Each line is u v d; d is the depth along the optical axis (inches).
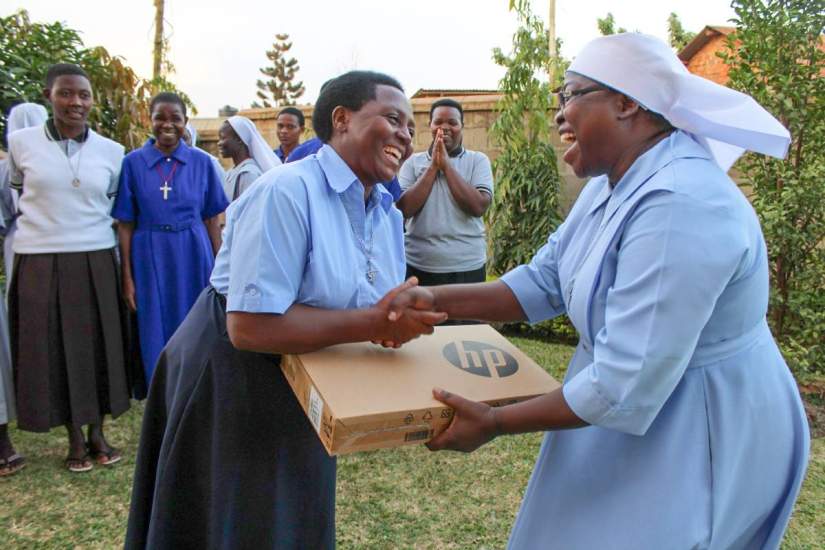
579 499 52.8
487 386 53.3
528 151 228.5
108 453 120.2
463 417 48.7
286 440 62.1
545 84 228.4
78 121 118.2
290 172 56.1
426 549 93.3
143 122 223.0
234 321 53.5
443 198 143.2
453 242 144.3
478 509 104.6
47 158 114.7
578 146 51.1
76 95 116.4
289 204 53.9
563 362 186.9
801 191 140.6
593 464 52.2
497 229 233.9
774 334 155.6
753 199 154.3
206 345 60.7
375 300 62.6
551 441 57.6
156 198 130.3
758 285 48.0
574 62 51.0
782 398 51.8
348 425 45.6
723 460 48.0
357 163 58.9
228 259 62.2
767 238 146.6
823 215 145.2
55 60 196.4
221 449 59.8
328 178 58.1
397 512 103.1
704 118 47.1
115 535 95.6
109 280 120.6
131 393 130.8
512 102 228.2
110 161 124.3
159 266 131.3
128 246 132.2
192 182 135.3
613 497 50.6
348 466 119.4
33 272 113.0
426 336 62.6
